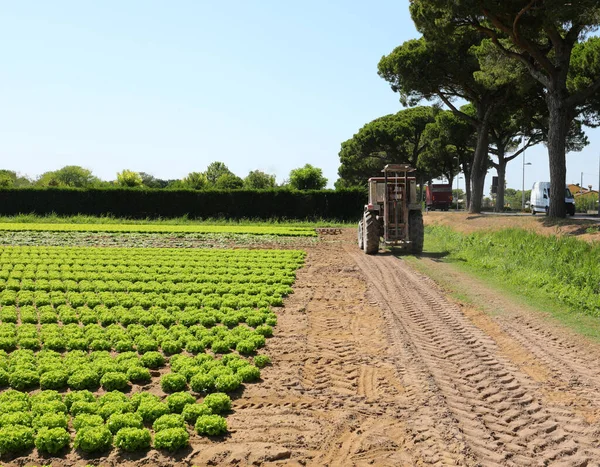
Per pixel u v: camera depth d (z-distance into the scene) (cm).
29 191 4669
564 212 2666
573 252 1775
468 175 6150
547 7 2231
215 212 4822
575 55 3522
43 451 651
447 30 2791
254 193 4822
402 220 2453
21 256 2242
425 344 1066
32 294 1509
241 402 793
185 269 1944
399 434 678
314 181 6775
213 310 1302
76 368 893
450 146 5972
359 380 877
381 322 1242
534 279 1638
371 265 2120
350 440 667
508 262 1942
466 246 2509
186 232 3603
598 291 1437
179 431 657
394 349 1034
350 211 4831
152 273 1919
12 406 736
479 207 3978
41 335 1093
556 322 1223
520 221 2759
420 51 3603
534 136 5334
